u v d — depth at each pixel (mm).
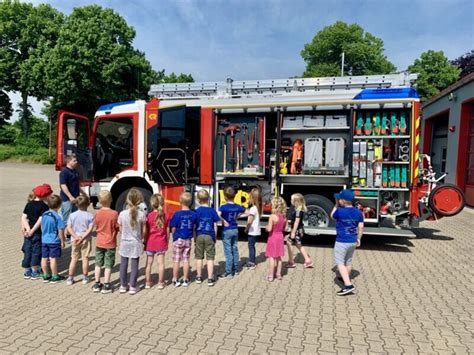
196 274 5398
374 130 6648
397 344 3391
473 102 12383
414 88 6613
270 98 7047
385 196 6746
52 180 20016
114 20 32438
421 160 6969
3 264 5863
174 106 7469
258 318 3926
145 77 32625
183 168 7449
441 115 15117
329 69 39531
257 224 5641
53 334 3545
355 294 4637
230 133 7336
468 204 12617
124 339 3451
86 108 31672
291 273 5465
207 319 3895
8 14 36281
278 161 7051
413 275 5395
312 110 6840
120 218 4621
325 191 7066
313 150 6945
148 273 4812
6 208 11258
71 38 28656
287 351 3248
